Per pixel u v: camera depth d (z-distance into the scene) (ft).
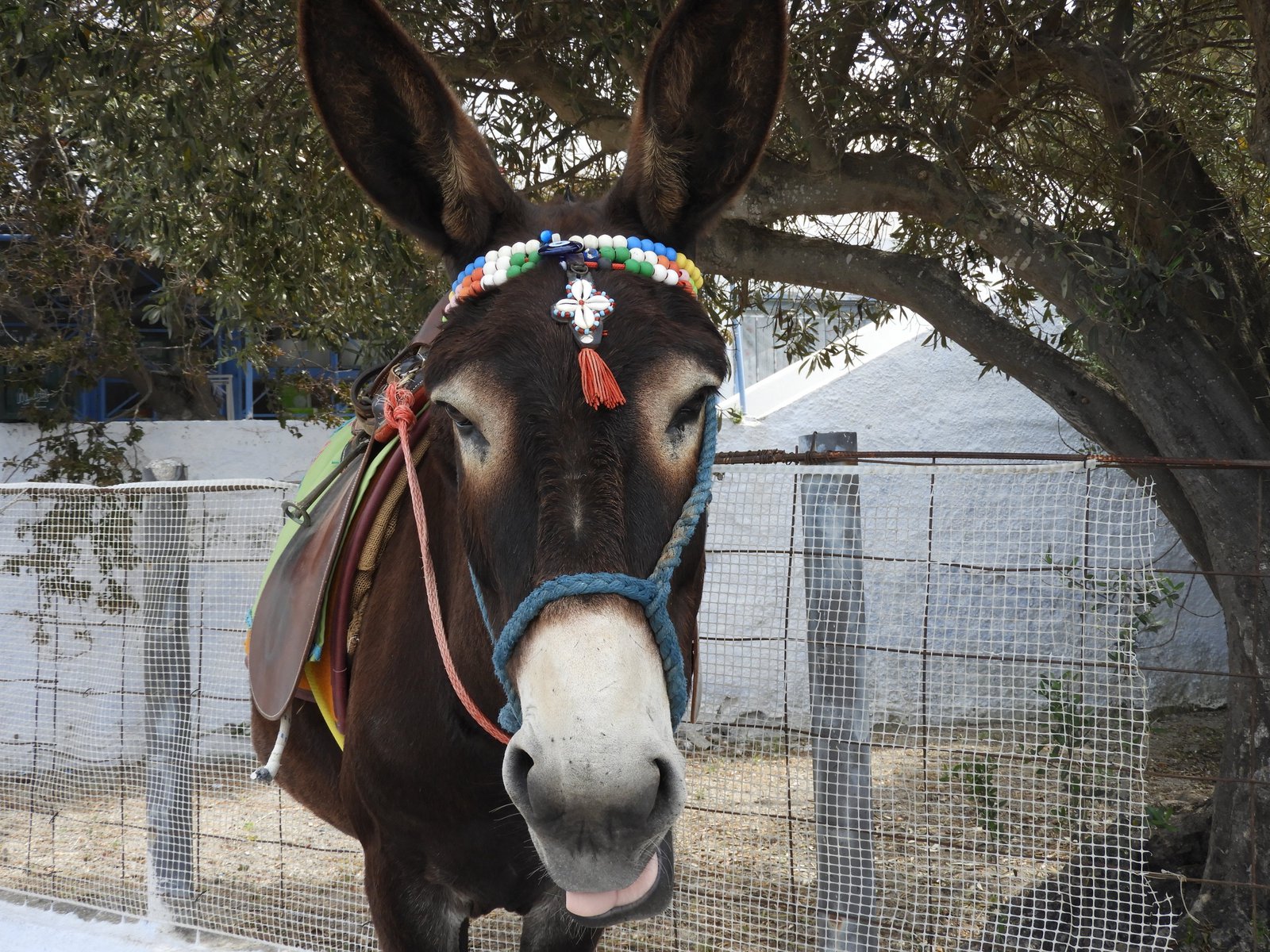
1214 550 10.12
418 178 5.41
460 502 4.60
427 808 5.59
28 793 16.29
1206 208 11.19
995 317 11.94
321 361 27.12
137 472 21.43
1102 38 11.68
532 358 4.07
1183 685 21.08
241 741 17.54
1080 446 21.08
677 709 4.11
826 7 12.12
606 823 3.60
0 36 11.24
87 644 16.65
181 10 13.16
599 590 3.73
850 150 12.53
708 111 5.31
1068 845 11.10
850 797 9.37
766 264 12.32
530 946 6.30
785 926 10.74
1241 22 14.02
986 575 17.56
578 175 16.28
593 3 12.05
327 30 5.05
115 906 12.41
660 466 4.09
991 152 14.11
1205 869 10.35
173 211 14.44
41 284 22.04
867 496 18.34
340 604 6.26
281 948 11.12
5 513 16.70
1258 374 10.99
